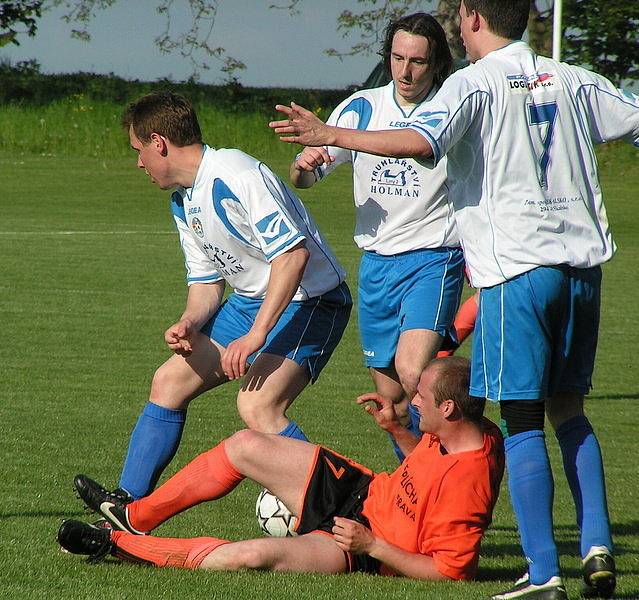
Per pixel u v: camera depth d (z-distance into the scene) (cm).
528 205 1484
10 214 8206
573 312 1502
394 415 1744
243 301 1884
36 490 2077
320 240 1909
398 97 2195
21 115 12794
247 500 2095
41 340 3916
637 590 1508
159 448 1861
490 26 1552
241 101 14312
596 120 1559
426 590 1456
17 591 1388
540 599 1414
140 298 4884
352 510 1609
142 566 1545
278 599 1375
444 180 2144
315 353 1883
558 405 1575
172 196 1906
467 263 1529
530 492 1440
